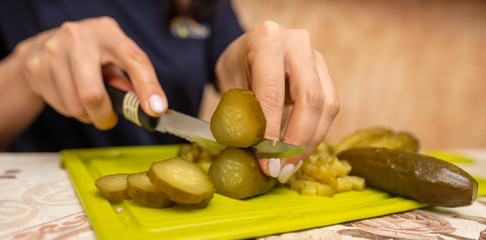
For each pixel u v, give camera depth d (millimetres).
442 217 274
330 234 237
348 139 385
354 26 1051
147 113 316
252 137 255
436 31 1155
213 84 718
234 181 270
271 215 251
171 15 620
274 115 282
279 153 262
